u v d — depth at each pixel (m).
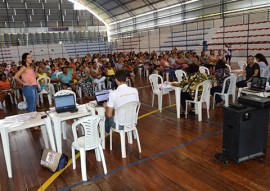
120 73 3.24
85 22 26.72
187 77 4.90
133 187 2.63
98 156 3.26
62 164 3.12
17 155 3.66
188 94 4.73
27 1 23.09
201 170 2.89
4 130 2.90
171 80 9.16
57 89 8.35
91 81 7.74
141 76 11.34
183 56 9.62
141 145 3.69
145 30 22.16
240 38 13.34
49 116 3.23
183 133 4.05
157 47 18.80
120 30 26.12
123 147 3.31
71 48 22.92
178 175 2.81
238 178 2.68
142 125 4.59
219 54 9.54
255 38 12.66
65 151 3.69
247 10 13.66
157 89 5.62
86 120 2.81
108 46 24.84
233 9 14.33
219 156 3.11
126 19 24.41
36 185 2.80
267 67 5.70
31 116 3.30
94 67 8.12
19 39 23.47
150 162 3.15
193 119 4.73
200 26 16.44
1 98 6.85
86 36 27.08
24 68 4.21
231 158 3.02
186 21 17.62
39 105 6.88
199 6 16.33
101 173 2.96
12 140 4.27
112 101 3.21
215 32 15.07
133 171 2.96
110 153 3.48
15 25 23.06
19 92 8.19
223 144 3.12
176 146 3.58
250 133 2.94
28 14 23.45
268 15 12.62
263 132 3.04
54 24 24.92
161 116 5.05
